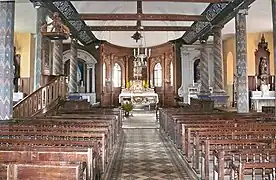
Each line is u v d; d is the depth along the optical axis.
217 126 6.97
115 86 25.45
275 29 9.01
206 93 18.62
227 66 22.22
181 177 6.28
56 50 15.67
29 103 10.48
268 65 19.58
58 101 12.52
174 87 23.78
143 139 11.51
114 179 6.14
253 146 4.98
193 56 23.56
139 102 23.83
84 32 19.52
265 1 13.53
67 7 13.95
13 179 2.86
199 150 6.30
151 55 25.88
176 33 23.52
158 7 18.42
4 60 9.08
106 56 24.47
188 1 12.45
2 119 8.91
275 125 6.84
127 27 17.53
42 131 6.05
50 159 3.75
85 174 3.58
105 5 17.06
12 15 9.22
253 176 3.66
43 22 11.84
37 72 11.85
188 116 9.86
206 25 16.98
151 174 6.52
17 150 3.78
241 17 12.52
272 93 18.62
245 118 8.80
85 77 24.08
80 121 7.81
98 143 5.38
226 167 4.67
